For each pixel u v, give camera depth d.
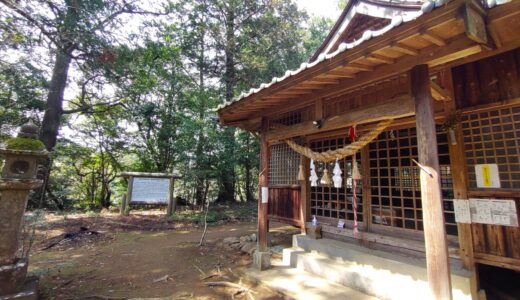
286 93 3.77
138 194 9.92
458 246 3.28
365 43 2.36
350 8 5.20
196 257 5.33
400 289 3.19
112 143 12.91
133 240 6.77
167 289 3.77
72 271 4.43
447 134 3.36
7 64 6.81
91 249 5.85
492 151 3.04
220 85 14.05
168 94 12.53
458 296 2.91
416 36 2.14
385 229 4.07
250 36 13.88
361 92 3.58
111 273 4.38
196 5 12.62
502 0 1.98
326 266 4.02
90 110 12.04
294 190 5.71
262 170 4.80
